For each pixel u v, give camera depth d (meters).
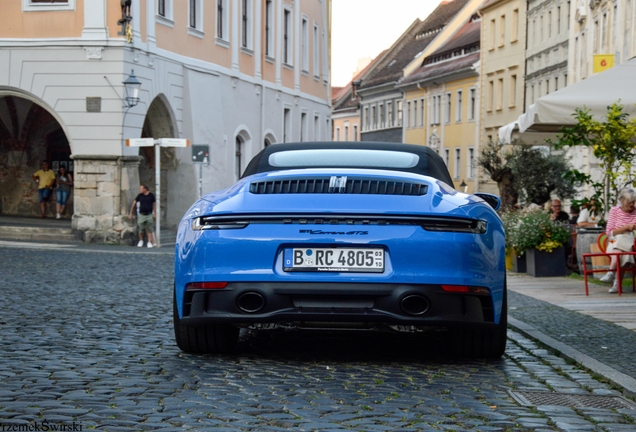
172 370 6.18
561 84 51.22
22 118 32.16
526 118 14.93
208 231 6.12
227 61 34.81
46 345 7.30
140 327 8.57
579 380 6.25
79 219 26.27
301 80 44.97
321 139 48.75
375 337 8.02
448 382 5.96
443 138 73.50
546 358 7.19
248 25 37.56
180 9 30.42
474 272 5.99
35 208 32.69
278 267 5.97
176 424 4.59
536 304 11.53
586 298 12.43
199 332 6.73
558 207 20.70
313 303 5.95
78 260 19.08
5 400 5.08
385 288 5.88
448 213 6.00
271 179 6.33
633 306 11.23
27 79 26.44
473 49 70.62
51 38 26.27
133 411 4.87
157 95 28.61
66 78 26.28
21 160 32.59
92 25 26.03
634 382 6.02
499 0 62.50
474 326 6.07
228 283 6.03
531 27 57.38
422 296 5.89
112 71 26.08
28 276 14.50
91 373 6.02
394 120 85.81
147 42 27.72
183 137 30.94
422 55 81.62
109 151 26.11
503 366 6.68
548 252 16.94
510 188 27.44
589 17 38.31
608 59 23.75
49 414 4.74
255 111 37.94
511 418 4.95
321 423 4.68
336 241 5.90
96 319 9.12
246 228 6.04
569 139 14.55
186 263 6.20
